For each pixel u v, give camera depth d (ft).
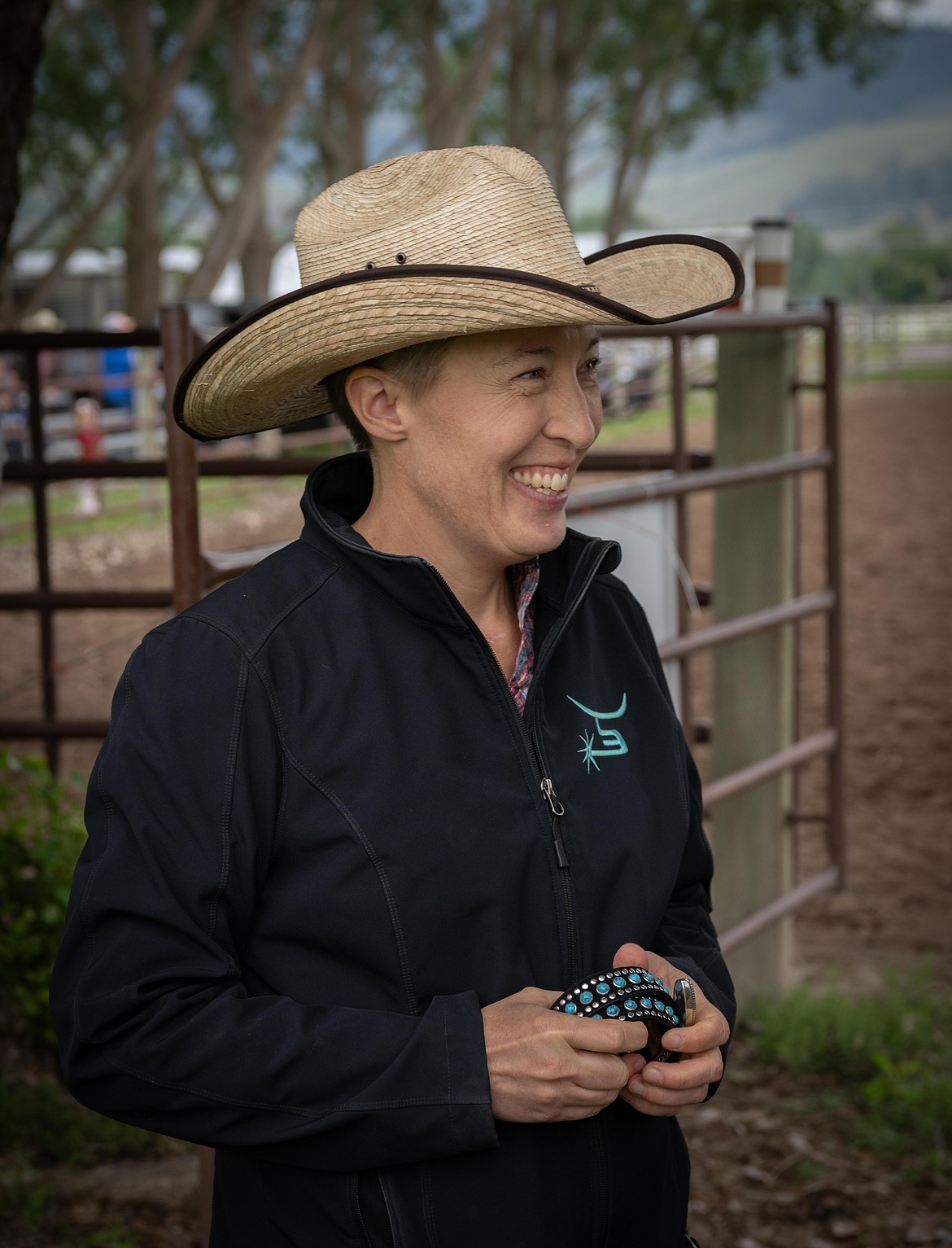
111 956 4.08
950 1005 12.82
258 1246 4.49
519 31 75.00
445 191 4.37
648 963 4.48
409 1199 4.19
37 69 9.97
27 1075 10.47
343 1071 4.00
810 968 14.10
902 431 61.36
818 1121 10.87
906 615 30.04
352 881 4.18
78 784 10.57
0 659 26.40
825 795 19.33
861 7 72.28
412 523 4.64
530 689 4.56
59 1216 8.71
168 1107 4.08
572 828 4.51
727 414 12.64
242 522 42.16
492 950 4.31
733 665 13.03
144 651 4.31
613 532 9.92
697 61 82.84
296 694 4.26
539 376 4.32
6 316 46.32
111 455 50.19
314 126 77.41
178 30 64.90
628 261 5.32
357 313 4.19
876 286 273.54
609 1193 4.46
